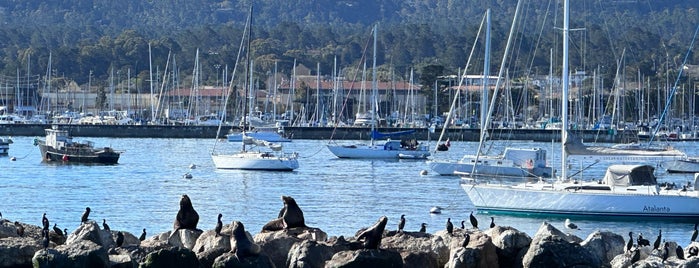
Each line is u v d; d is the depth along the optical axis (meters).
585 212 96.88
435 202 113.00
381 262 58.16
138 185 130.25
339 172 153.75
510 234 63.47
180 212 66.81
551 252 61.62
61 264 57.41
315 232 64.19
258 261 58.75
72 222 94.25
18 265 58.94
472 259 60.41
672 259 61.12
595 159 101.25
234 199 114.81
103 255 57.94
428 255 60.78
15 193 118.81
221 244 61.78
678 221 95.94
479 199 101.19
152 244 61.47
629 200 96.19
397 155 183.88
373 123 198.00
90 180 135.88
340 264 57.84
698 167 150.75
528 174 136.62
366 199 115.94
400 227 66.81
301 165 167.75
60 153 166.38
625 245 66.69
